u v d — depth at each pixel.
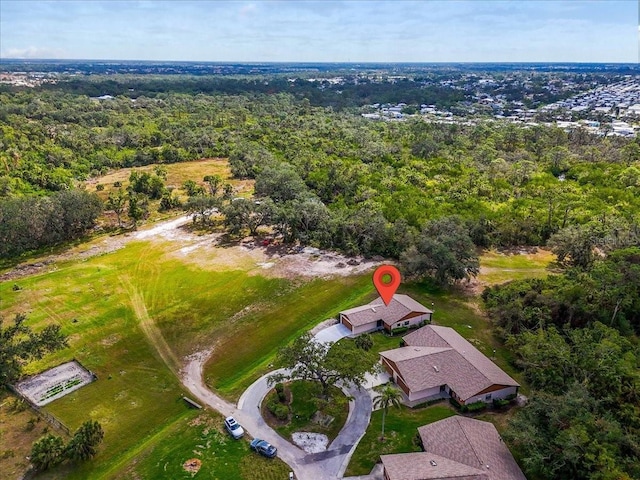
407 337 48.91
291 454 35.91
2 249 72.12
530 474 33.12
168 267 68.88
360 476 33.78
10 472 34.72
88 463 35.81
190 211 89.56
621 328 46.88
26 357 42.84
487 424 36.62
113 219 89.19
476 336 50.97
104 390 43.91
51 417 40.06
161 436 38.09
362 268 67.25
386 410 39.88
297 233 76.75
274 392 42.97
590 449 30.11
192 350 49.91
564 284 51.62
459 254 60.81
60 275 66.81
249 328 53.56
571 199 84.31
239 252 73.81
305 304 58.12
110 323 54.75
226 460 35.34
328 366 38.78
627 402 34.97
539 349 41.78
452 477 30.56
